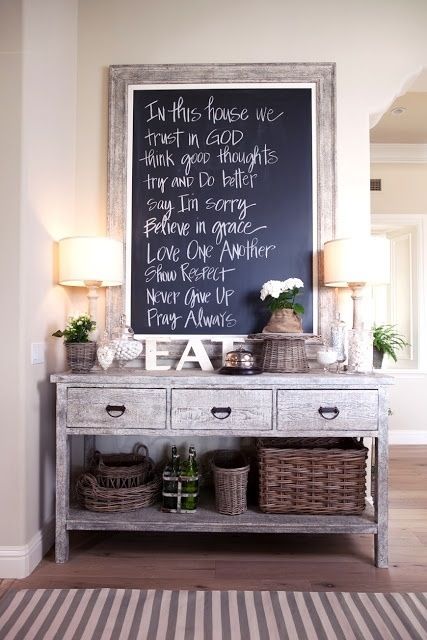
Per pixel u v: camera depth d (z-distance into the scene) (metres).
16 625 1.69
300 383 2.10
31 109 2.14
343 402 2.10
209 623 1.71
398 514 2.73
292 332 2.39
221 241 2.65
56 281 2.43
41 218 2.25
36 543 2.14
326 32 2.69
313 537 2.42
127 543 2.34
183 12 2.71
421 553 2.25
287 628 1.68
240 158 2.67
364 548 2.30
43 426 2.27
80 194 2.67
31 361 2.13
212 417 2.11
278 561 2.16
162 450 2.64
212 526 2.09
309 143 2.66
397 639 1.63
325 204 2.62
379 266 2.37
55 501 2.29
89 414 2.11
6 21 2.11
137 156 2.67
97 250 2.32
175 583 1.96
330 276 2.45
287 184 2.65
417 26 2.69
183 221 2.66
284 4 2.70
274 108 2.67
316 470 2.19
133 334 2.57
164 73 2.67
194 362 2.60
